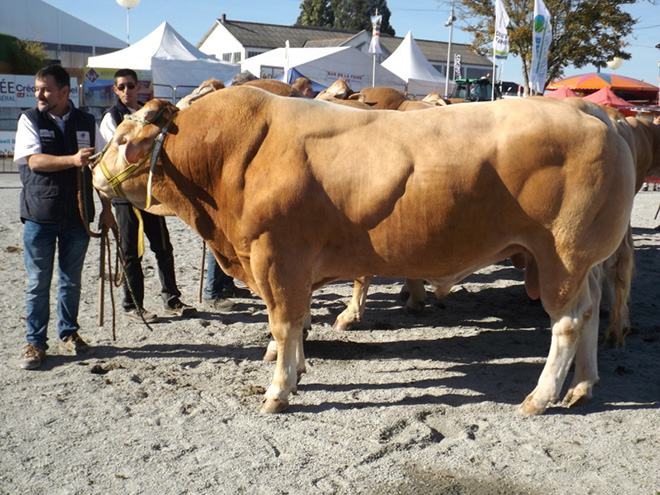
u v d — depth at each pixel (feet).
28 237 15.49
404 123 12.87
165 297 20.15
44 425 12.89
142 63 71.05
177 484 10.93
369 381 15.35
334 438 12.53
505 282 25.22
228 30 158.61
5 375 15.23
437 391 14.76
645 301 22.33
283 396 13.66
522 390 14.88
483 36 86.84
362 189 12.66
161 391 14.60
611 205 12.46
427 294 23.40
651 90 84.12
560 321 13.17
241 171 13.15
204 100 13.82
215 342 17.90
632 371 15.97
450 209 12.48
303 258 13.14
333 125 12.97
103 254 16.90
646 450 12.12
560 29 84.07
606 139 12.31
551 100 12.91
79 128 15.69
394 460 11.77
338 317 19.49
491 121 12.58
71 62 93.81
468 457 11.87
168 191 14.14
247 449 12.08
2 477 11.04
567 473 11.35
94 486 10.85
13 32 88.94
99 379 15.12
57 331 18.22
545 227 12.57
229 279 22.49
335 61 76.74
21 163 15.44
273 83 18.54
